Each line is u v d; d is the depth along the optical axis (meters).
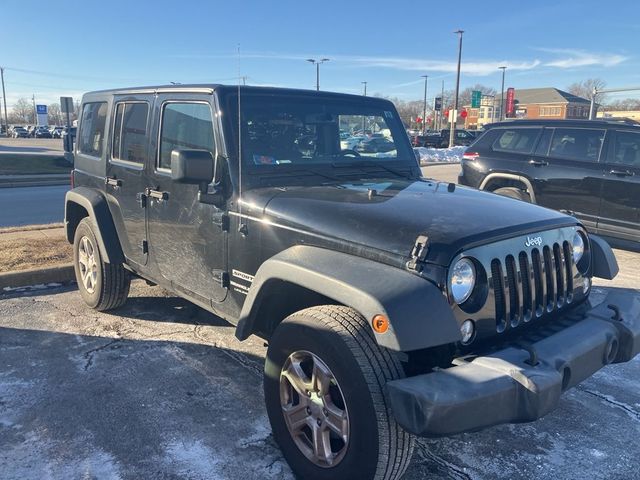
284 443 3.01
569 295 3.28
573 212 8.05
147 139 4.30
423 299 2.48
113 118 4.82
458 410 2.36
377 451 2.52
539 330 3.03
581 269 3.44
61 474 2.98
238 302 3.56
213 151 3.62
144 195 4.36
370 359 2.55
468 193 3.62
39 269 6.20
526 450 3.29
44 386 3.93
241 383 4.02
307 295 3.21
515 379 2.50
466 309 2.67
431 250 2.61
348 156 4.10
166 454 3.17
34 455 3.14
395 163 4.32
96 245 5.06
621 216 7.60
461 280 2.62
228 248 3.56
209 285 3.79
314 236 3.00
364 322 2.66
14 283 6.04
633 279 6.72
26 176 21.47
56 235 8.23
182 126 3.94
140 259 4.59
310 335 2.72
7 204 14.23
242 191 3.46
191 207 3.84
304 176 3.71
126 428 3.42
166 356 4.45
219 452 3.20
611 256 3.63
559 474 3.07
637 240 7.50
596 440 3.40
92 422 3.48
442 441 3.37
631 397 3.95
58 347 4.59
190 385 3.97
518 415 2.51
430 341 2.42
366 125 4.27
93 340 4.73
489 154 8.97
